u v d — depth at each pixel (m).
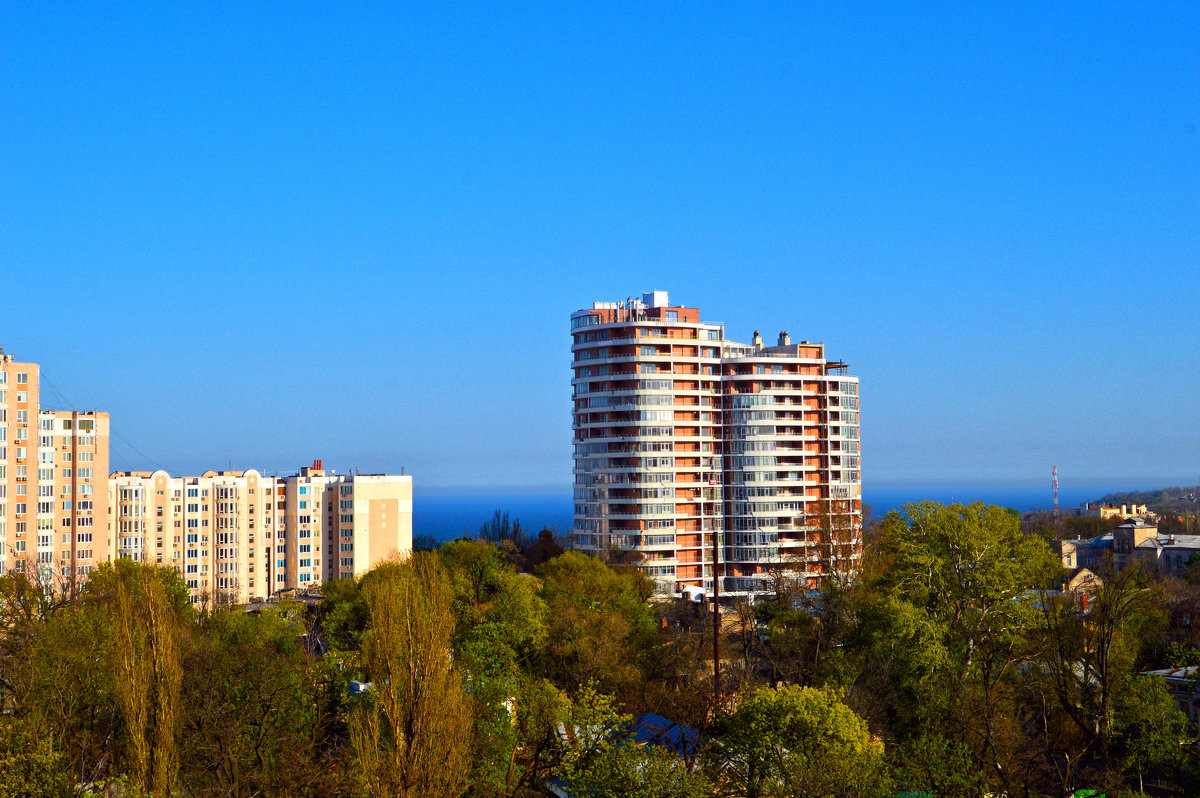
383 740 70.31
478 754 79.38
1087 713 97.81
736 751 80.19
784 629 132.88
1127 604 106.00
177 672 72.81
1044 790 89.38
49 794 65.88
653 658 132.00
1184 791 89.56
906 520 127.69
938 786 76.19
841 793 72.38
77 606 123.56
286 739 82.56
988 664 107.69
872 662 114.44
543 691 90.69
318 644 151.00
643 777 71.81
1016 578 117.69
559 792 81.12
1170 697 98.31
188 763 78.56
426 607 70.69
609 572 177.12
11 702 91.50
